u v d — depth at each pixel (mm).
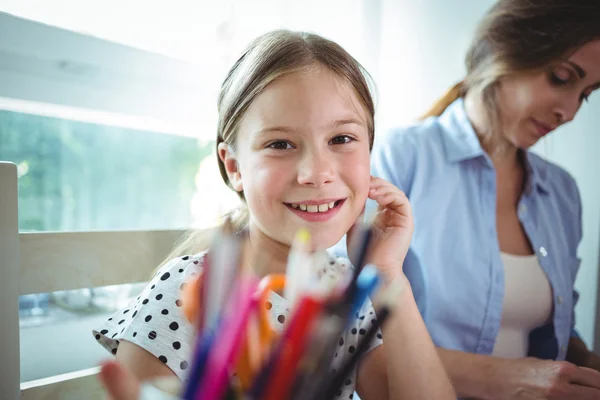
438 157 782
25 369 609
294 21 982
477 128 780
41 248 469
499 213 771
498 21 718
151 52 790
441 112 852
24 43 652
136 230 545
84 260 500
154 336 419
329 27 988
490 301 717
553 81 684
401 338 482
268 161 430
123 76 764
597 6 649
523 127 723
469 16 852
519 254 752
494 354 738
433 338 723
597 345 781
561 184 796
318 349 211
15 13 655
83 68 715
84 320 715
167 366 409
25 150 831
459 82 834
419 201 758
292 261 258
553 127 711
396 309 486
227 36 881
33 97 672
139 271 545
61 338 662
